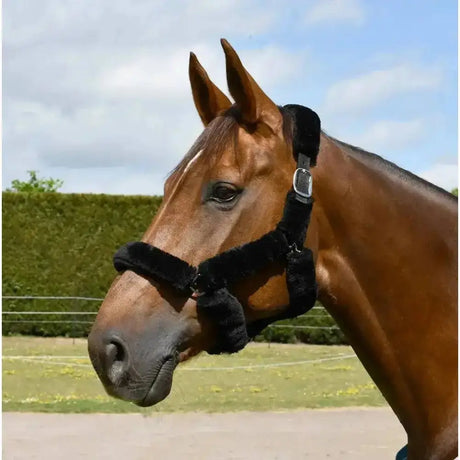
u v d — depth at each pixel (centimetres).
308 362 1234
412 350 236
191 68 246
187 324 219
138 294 217
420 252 238
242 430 690
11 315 1620
